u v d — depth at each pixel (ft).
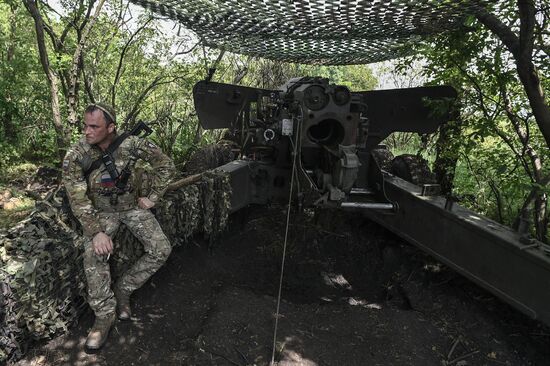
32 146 24.99
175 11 11.70
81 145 9.18
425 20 10.86
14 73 23.21
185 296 11.84
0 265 8.63
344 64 17.06
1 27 23.36
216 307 11.10
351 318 11.32
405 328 10.95
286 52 15.17
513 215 15.88
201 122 16.63
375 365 9.68
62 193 10.73
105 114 8.79
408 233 13.83
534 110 11.37
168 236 11.80
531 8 10.68
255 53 15.46
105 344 9.61
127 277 10.23
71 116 18.29
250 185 14.80
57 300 9.38
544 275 9.30
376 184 12.80
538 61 12.21
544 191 11.02
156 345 9.87
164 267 12.49
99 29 22.41
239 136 17.80
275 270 14.49
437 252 12.53
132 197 9.76
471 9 10.02
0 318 8.26
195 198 12.58
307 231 16.11
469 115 15.25
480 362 10.01
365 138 12.78
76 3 19.36
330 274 14.69
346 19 10.66
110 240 9.17
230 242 15.23
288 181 14.40
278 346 9.92
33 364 8.88
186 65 24.02
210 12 11.23
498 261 10.46
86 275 9.36
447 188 17.57
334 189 11.62
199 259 13.62
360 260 15.30
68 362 9.07
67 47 21.91
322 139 12.68
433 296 12.45
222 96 16.84
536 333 10.75
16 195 18.67
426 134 16.51
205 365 9.31
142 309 10.87
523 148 13.53
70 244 9.61
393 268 14.67
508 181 12.87
